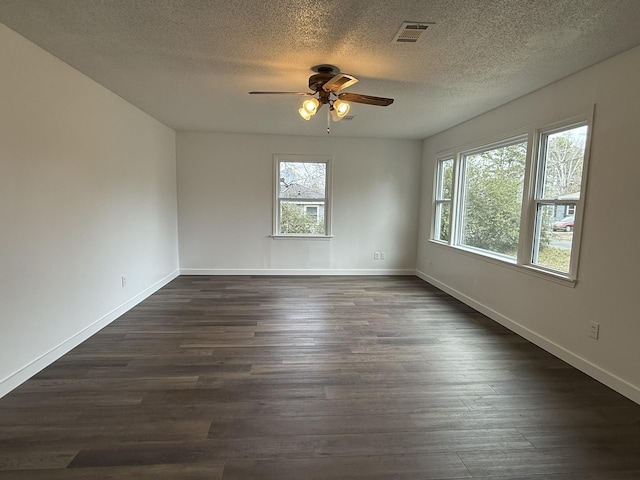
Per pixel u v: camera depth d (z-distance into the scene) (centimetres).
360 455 183
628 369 239
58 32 235
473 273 439
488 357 300
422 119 458
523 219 349
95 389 240
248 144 586
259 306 435
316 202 614
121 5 202
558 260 313
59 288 284
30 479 163
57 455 178
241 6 201
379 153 609
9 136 231
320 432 200
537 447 191
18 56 237
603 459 182
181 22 221
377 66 286
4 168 228
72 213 300
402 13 206
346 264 626
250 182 593
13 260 236
